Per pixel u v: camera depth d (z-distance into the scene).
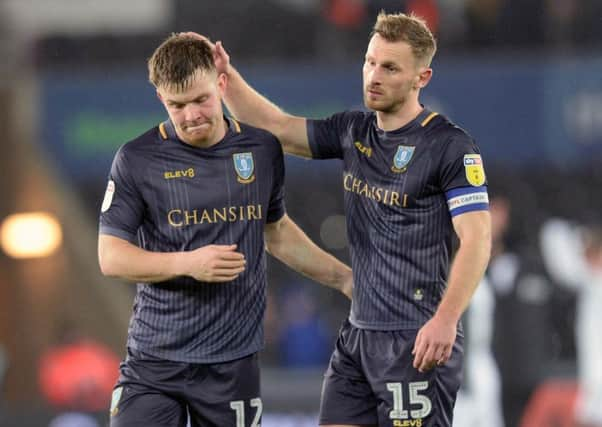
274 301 45.28
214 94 15.96
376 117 16.97
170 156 16.41
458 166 16.08
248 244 16.56
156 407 16.48
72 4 53.12
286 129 17.55
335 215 47.72
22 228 47.53
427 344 15.41
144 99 44.94
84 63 49.28
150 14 53.34
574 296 34.44
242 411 16.70
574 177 45.75
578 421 32.34
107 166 45.31
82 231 48.78
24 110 47.28
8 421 35.44
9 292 47.72
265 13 49.31
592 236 34.03
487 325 31.61
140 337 16.61
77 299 48.22
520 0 46.00
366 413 17.08
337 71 43.62
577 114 42.50
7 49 48.97
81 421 36.50
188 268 15.67
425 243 16.33
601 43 45.69
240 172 16.50
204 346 16.45
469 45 45.91
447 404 16.73
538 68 42.81
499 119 43.12
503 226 31.92
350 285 17.70
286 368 41.41
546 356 32.44
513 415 31.73
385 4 46.31
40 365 47.19
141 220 16.56
